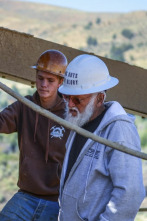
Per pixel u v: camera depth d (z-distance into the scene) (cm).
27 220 675
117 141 531
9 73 763
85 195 543
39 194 681
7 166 7731
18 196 684
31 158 685
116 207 523
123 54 16000
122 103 809
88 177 541
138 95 816
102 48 16500
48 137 685
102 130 546
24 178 684
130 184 523
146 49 16425
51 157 684
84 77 554
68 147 572
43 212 677
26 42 768
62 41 17062
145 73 818
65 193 554
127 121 543
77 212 546
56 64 695
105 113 552
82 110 553
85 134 498
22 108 701
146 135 6400
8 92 500
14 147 8700
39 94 698
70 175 550
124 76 809
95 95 554
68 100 561
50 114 499
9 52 761
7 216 676
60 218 567
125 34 17288
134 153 498
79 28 18125
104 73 562
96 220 540
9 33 761
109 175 538
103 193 540
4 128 695
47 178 682
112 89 804
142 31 17800
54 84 696
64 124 498
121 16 18812
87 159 545
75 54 789
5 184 6825
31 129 692
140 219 3025
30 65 770
